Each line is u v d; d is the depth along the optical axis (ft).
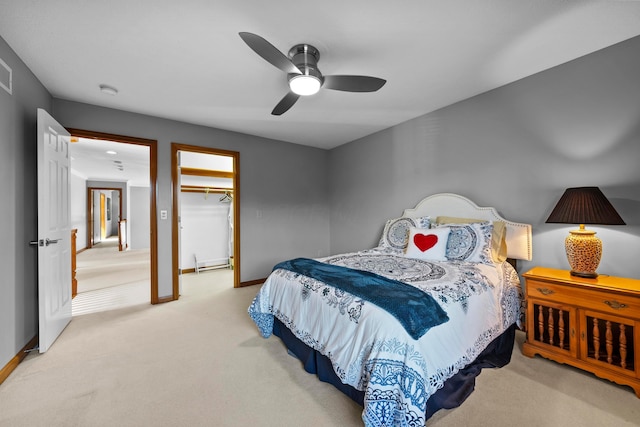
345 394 5.36
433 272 6.64
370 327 4.58
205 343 7.54
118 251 25.22
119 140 10.10
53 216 7.63
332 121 11.67
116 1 5.05
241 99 9.34
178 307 10.38
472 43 6.44
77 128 9.32
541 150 7.82
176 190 11.27
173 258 11.17
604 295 5.61
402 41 6.33
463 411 4.85
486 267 7.25
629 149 6.40
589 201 6.00
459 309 5.33
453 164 10.00
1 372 5.78
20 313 6.71
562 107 7.39
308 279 6.49
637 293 5.23
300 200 15.29
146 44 6.37
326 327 5.43
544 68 7.61
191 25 5.74
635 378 5.24
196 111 10.35
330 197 16.31
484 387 5.53
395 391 4.04
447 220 9.52
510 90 8.42
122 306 10.49
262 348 7.27
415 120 11.30
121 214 28.37
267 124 11.95
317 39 6.21
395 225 10.88
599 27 5.91
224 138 12.60
